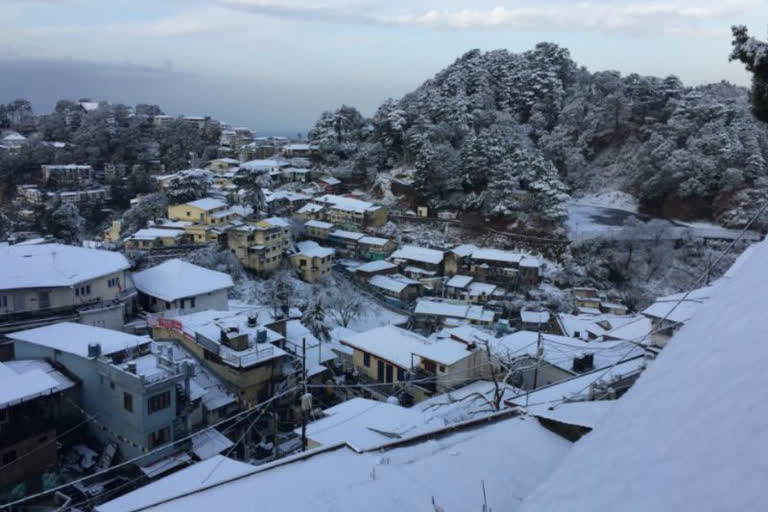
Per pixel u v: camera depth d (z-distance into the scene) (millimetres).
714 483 2533
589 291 57125
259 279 57312
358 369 29953
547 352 27594
